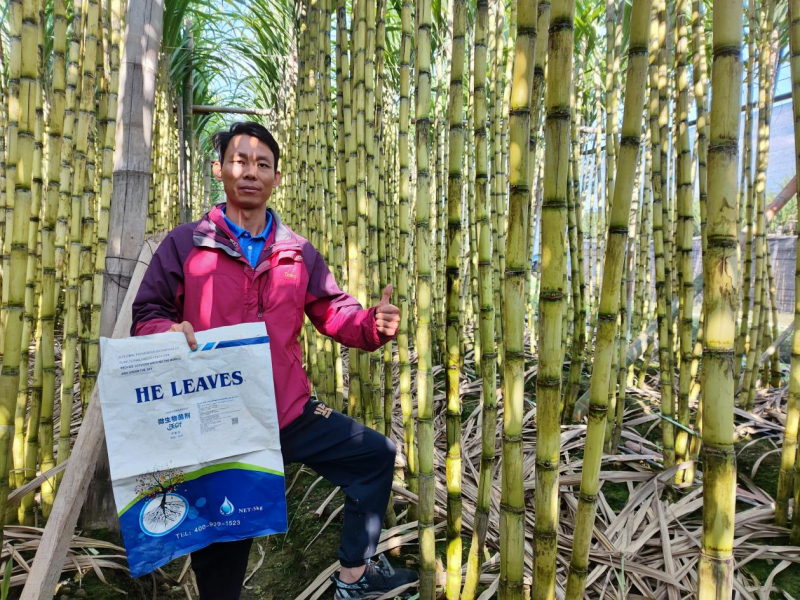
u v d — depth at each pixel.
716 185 0.61
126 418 0.98
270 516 1.09
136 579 1.48
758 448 2.09
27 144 1.10
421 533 1.24
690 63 2.62
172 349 1.01
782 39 2.46
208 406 1.03
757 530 1.59
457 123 1.12
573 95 2.20
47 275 1.64
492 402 1.15
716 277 0.62
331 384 2.35
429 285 1.14
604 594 1.36
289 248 1.18
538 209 3.36
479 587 1.38
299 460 1.25
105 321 1.59
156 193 3.53
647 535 1.56
